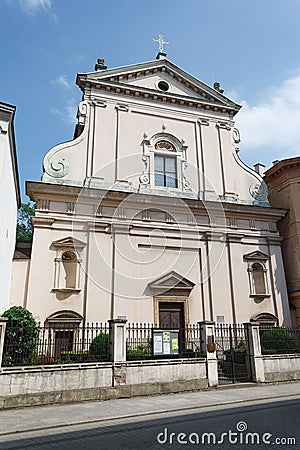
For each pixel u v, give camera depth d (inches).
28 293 641.0
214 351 518.3
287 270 866.1
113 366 442.0
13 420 326.3
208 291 762.2
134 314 691.4
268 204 898.1
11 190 625.0
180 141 872.3
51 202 711.7
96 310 669.9
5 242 564.1
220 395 450.0
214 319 741.9
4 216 546.0
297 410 357.7
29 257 680.4
